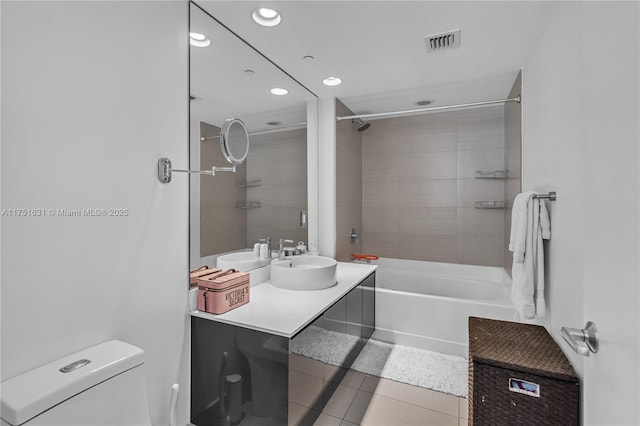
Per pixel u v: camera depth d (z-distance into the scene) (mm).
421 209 3721
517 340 1590
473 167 3477
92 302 1212
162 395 1516
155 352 1479
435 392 2156
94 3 1206
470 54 2191
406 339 2818
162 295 1518
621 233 644
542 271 1710
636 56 583
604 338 717
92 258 1210
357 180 3738
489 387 1369
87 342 1192
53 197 1087
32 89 1026
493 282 3297
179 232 1617
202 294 1682
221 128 1905
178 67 1595
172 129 1568
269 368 1492
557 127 1600
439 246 3646
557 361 1365
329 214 3131
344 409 1981
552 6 1642
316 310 1751
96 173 1220
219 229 1940
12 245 987
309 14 1729
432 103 3262
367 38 1981
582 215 1271
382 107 3389
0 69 953
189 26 1646
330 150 3098
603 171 729
